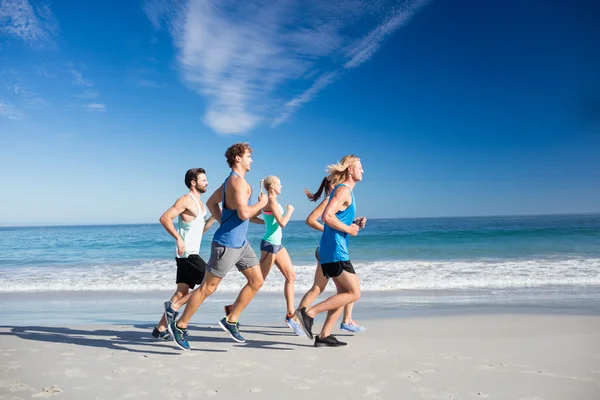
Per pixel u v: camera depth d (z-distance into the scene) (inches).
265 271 184.7
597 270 412.8
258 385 120.3
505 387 116.4
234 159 149.5
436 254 664.4
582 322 205.5
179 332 153.3
